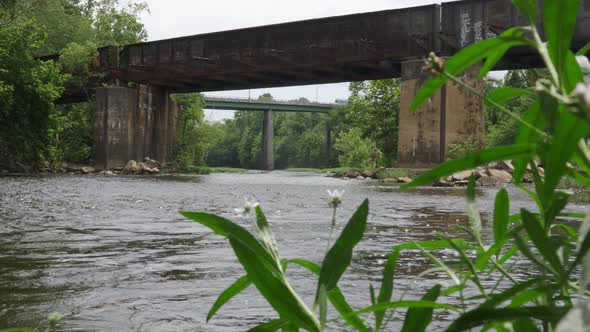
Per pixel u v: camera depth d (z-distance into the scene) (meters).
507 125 47.47
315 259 5.05
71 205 11.92
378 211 10.77
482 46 0.94
